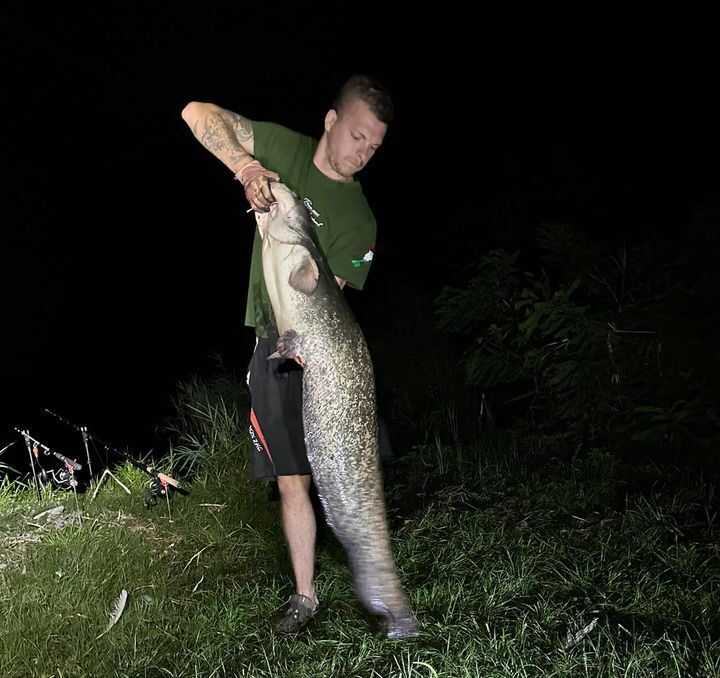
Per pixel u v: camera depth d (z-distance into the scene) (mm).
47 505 3016
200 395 3873
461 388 3922
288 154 2070
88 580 2420
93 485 3248
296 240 1802
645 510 2746
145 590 2434
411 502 2980
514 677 1937
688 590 2301
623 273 3682
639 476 3053
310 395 1784
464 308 3816
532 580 2383
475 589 2348
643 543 2557
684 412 3062
